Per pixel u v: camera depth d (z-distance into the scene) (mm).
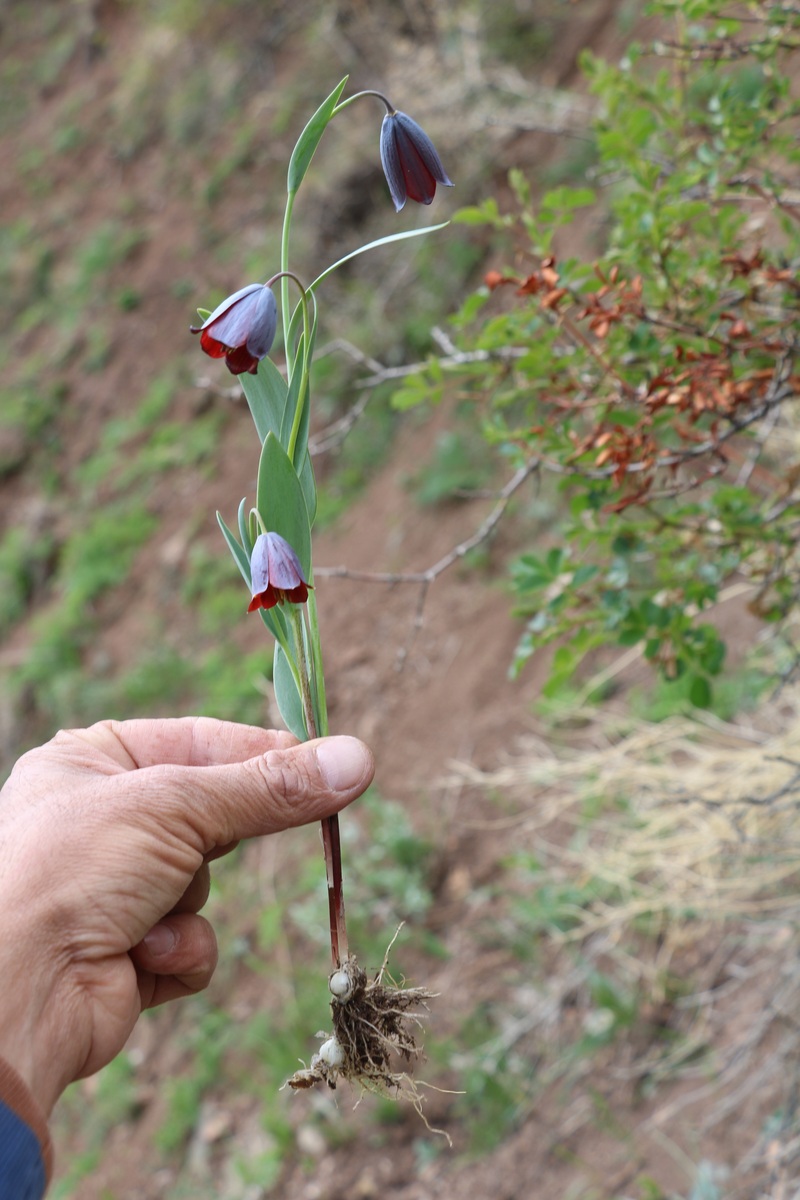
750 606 2098
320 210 6742
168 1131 4027
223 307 1328
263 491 1374
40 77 11023
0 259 9805
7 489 8312
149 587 6754
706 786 2758
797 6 2086
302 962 4125
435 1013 3576
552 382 2043
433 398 2273
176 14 9430
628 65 2273
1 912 1273
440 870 3975
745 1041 2727
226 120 8672
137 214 8961
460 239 5973
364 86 6918
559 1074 3174
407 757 4480
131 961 1508
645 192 2045
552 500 4664
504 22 6188
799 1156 2461
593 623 2119
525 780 3887
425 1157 3277
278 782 1415
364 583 5309
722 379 1885
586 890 3355
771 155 2279
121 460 7629
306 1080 1527
